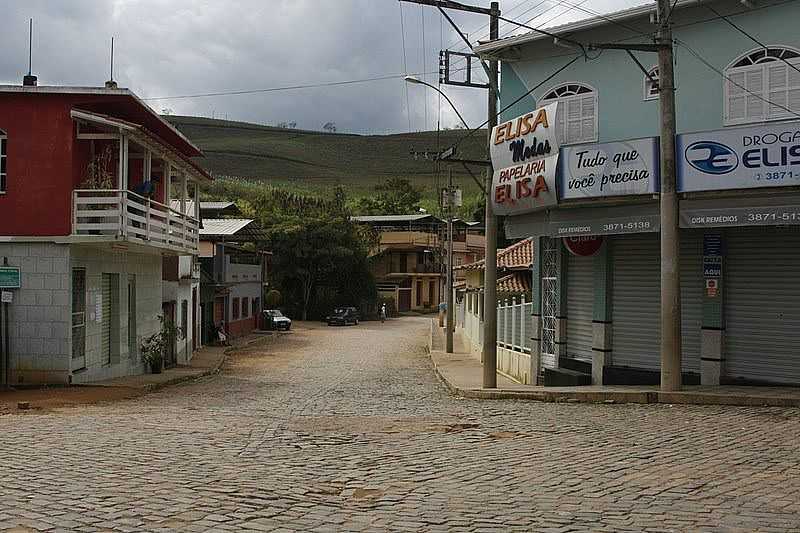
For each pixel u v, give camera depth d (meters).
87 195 20.97
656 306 18.22
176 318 31.56
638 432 11.71
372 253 80.50
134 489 8.18
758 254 16.33
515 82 20.88
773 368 16.16
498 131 19.95
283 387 22.95
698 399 14.88
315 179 136.50
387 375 28.38
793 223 14.56
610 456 9.89
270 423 13.55
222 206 58.41
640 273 18.48
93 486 8.30
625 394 15.72
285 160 149.38
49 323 19.98
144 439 11.42
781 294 16.06
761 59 16.48
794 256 15.90
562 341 20.58
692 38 17.33
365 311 74.75
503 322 27.50
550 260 21.31
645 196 16.33
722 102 16.94
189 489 8.23
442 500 7.83
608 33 18.91
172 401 18.14
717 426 12.02
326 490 8.30
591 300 19.67
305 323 69.31
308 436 12.04
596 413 14.23
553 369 20.59
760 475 8.59
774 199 14.73
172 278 31.36
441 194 40.28
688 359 17.33
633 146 16.39
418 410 15.95
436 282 92.19
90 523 6.87
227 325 49.41
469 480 8.76
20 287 19.98
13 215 19.97
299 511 7.39
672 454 9.89
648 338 18.36
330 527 6.84
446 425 13.27
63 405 16.69
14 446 10.70
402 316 82.69
